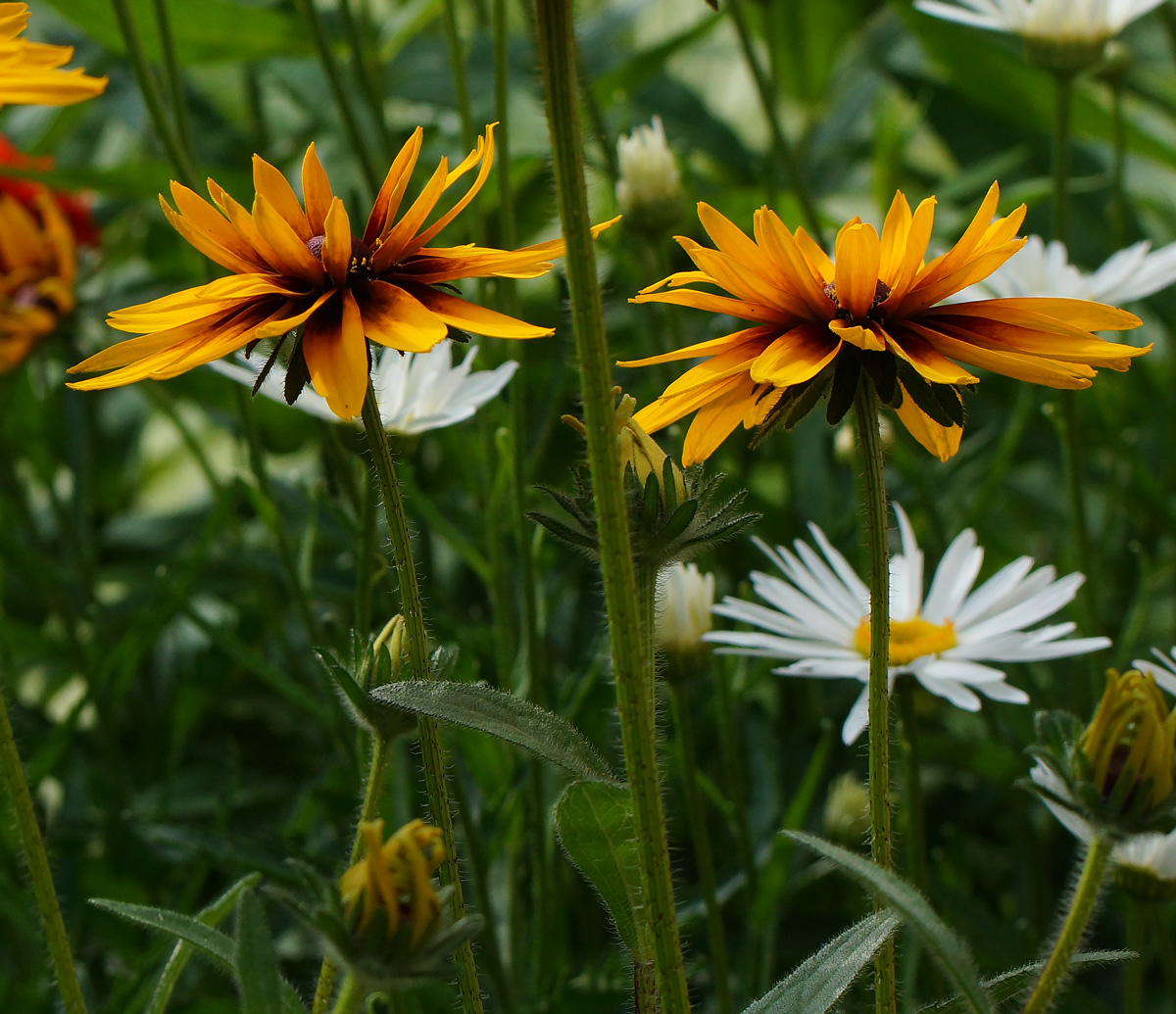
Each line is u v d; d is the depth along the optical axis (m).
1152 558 1.73
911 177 2.34
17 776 0.98
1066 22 1.41
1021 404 1.45
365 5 1.88
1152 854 1.12
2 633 1.67
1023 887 1.38
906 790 1.21
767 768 1.41
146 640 1.46
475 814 1.23
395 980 0.94
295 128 2.31
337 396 0.96
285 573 1.29
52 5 1.69
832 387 0.99
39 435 1.74
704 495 1.02
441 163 0.98
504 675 1.25
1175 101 2.32
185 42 1.80
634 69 1.88
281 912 1.41
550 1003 1.23
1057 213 1.46
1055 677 1.66
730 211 1.96
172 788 1.70
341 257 0.97
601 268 1.86
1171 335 1.92
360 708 1.01
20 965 1.49
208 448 2.86
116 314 0.98
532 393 1.80
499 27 1.21
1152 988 1.42
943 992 1.22
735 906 1.39
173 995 1.26
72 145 2.54
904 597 1.22
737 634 1.19
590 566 1.53
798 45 2.52
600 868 1.01
